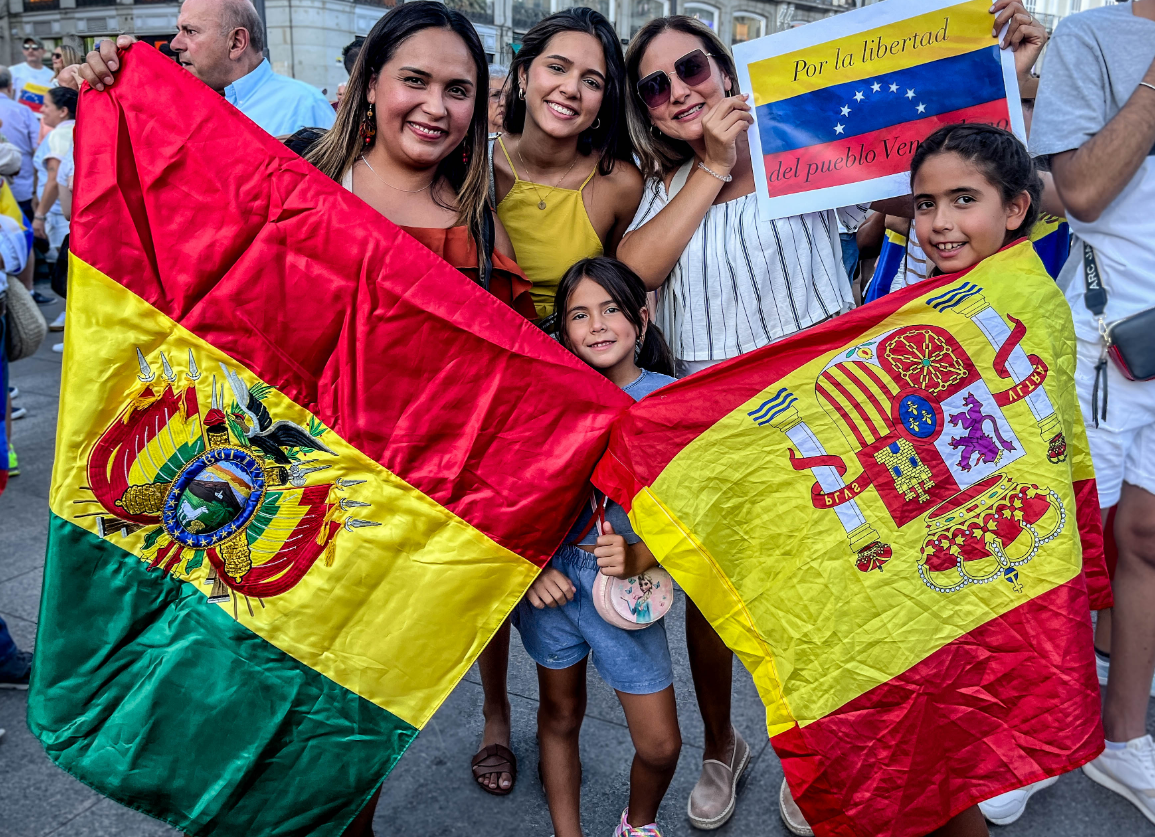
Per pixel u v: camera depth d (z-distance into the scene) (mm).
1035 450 1821
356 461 1843
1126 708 2395
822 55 2146
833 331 1853
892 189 2172
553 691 2080
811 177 2180
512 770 2469
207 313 1807
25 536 3852
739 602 1842
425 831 2311
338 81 14180
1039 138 2316
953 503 1811
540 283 2312
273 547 1840
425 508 1854
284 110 3555
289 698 1823
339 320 1814
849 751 1771
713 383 1858
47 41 18703
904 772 1763
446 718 2754
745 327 2232
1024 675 1762
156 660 1820
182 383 1815
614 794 2443
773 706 1814
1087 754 1728
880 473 1817
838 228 2393
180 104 1790
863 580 1803
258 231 1802
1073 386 1905
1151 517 2314
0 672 2809
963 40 2111
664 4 15469
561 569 2039
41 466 4617
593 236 2303
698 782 2391
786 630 1814
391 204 1950
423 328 1821
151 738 1812
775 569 1828
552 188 2273
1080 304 2443
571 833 2088
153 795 1822
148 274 1802
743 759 2475
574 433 1881
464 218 1955
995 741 1762
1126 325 2299
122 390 1808
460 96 1856
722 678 2297
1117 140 2178
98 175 1786
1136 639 2355
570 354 1862
